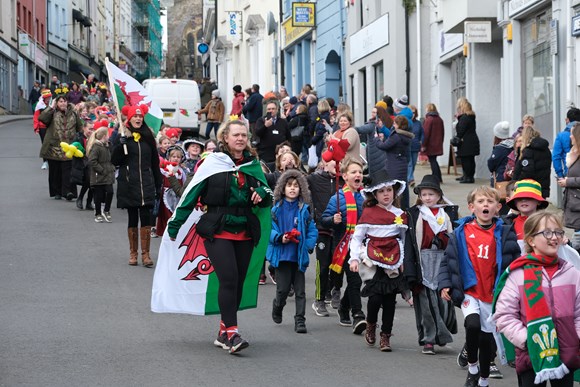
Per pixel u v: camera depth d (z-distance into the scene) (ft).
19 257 52.90
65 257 53.36
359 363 32.89
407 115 73.72
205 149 57.31
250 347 35.01
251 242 34.86
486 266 29.50
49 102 95.14
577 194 46.26
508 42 78.48
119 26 354.74
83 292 44.16
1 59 193.16
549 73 71.51
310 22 132.77
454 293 29.55
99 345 34.30
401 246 34.58
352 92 120.98
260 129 68.74
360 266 35.01
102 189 66.74
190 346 34.65
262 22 167.63
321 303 41.55
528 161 51.90
